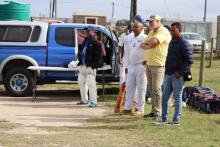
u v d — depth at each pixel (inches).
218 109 514.0
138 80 486.3
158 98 463.8
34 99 594.9
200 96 530.6
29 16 730.8
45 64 614.2
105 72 610.5
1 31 618.2
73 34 616.1
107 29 616.4
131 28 538.3
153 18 443.5
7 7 704.4
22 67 617.6
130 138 390.9
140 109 493.0
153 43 439.8
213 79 864.3
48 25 621.3
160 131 416.8
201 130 423.5
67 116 492.7
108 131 418.9
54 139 384.8
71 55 611.2
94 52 543.5
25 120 469.1
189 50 422.9
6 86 617.6
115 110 505.4
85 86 561.6
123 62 571.8
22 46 613.9
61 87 727.7
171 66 428.8
